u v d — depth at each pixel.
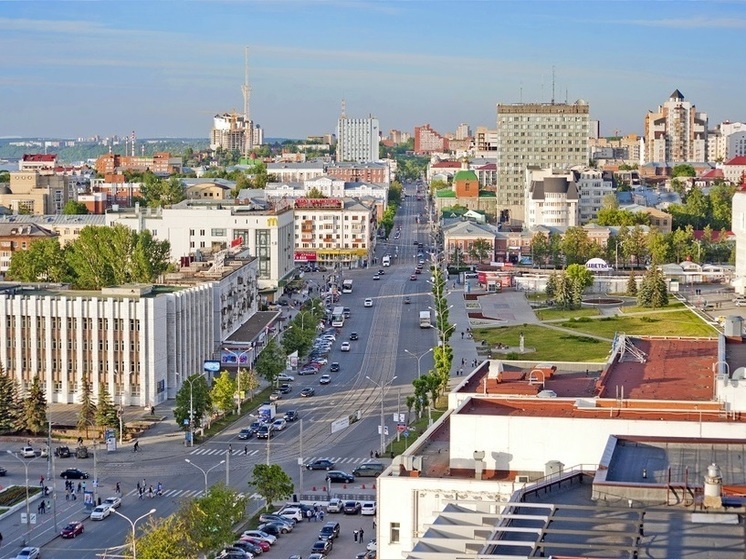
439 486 148.62
